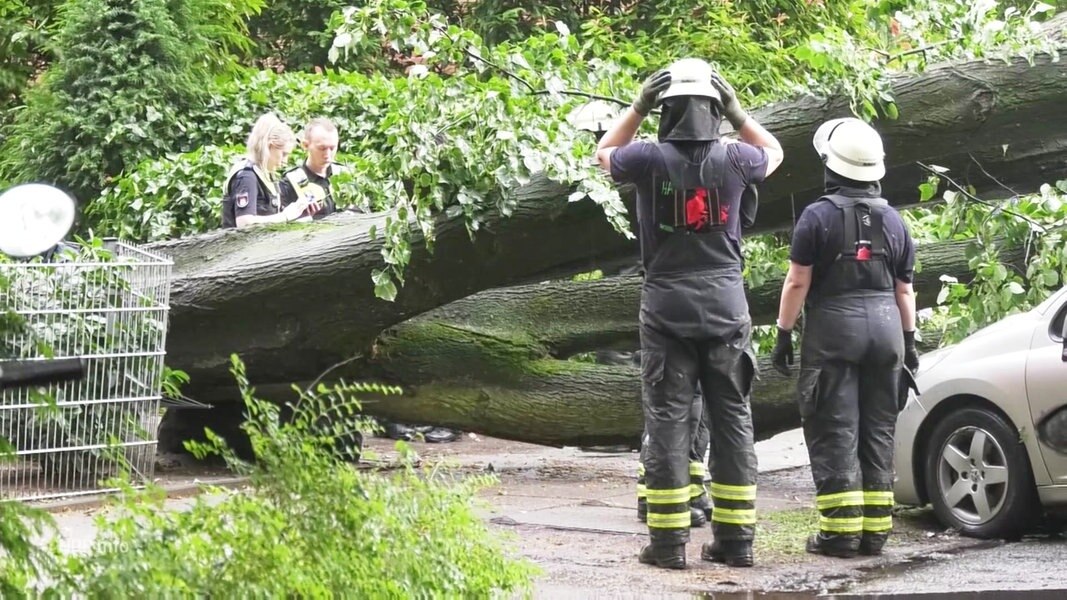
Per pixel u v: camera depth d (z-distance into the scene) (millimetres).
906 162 11742
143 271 11852
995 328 11117
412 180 11773
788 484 14359
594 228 11727
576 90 11898
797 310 10008
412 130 11203
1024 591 8633
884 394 10023
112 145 19141
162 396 12977
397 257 11453
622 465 15641
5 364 4707
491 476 6301
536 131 11148
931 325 14438
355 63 25906
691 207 9266
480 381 13133
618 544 10461
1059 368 10344
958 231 12562
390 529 5262
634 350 14039
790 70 13461
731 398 9570
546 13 25484
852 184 9977
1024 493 10547
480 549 5691
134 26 19328
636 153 9336
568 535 10852
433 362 13047
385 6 11516
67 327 11359
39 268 11305
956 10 11812
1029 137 11742
